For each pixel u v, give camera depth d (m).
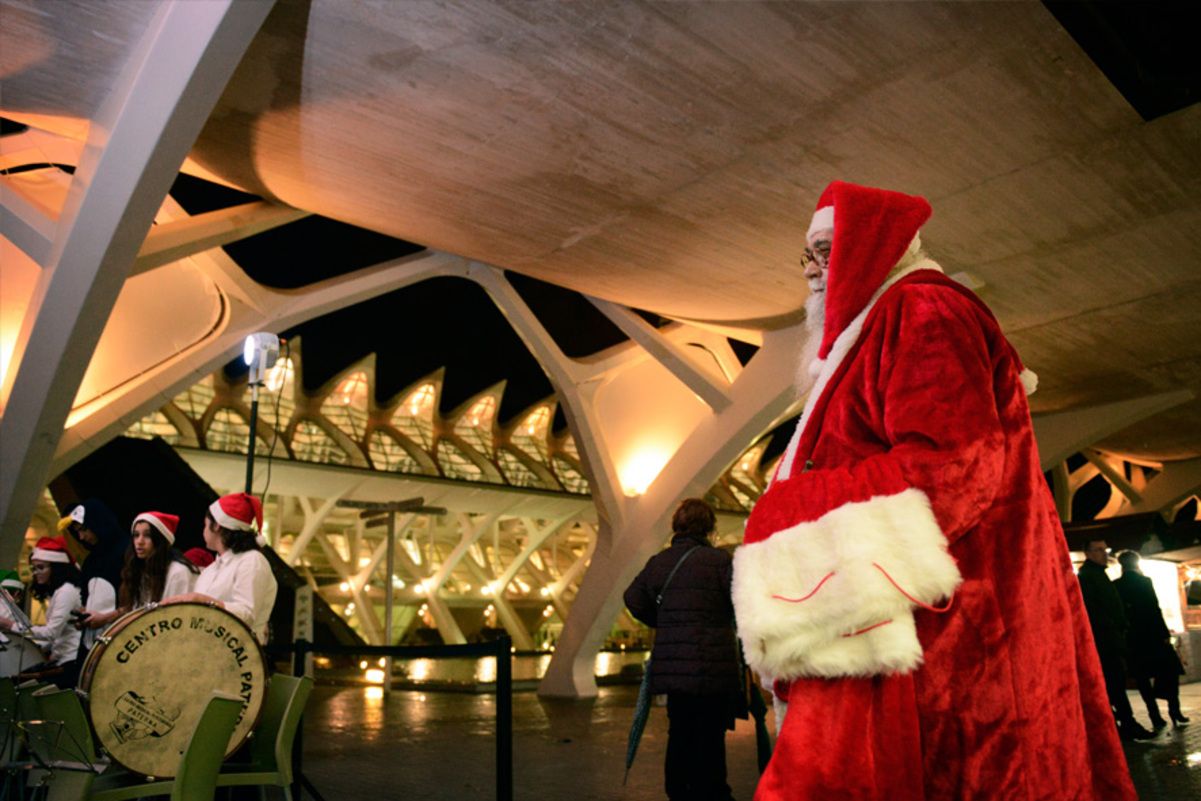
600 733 10.82
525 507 41.94
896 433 1.52
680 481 17.98
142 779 4.14
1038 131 10.01
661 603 5.50
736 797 6.36
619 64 8.69
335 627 28.41
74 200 10.15
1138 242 13.02
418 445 38.97
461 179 11.30
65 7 8.01
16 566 13.06
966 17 8.07
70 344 11.07
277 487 34.25
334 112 9.62
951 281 1.71
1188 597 19.20
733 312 17.11
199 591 5.42
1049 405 22.28
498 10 7.81
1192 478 29.39
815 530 1.44
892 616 1.37
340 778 7.40
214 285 17.16
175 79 8.17
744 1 7.76
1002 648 1.43
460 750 9.19
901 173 10.94
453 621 42.06
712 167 10.88
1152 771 7.11
